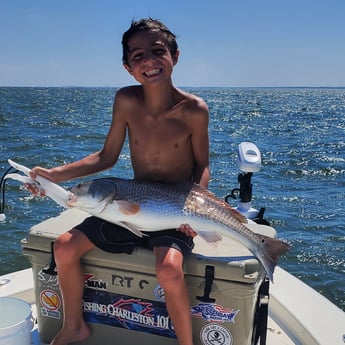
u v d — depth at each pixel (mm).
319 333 2600
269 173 12859
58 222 2664
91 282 2445
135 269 2344
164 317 2363
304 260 6676
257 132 23969
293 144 19016
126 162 13031
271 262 2283
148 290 2357
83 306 2488
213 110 46500
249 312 2258
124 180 2438
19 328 2258
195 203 2385
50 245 2457
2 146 16172
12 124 24484
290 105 65688
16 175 2498
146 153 2668
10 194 9234
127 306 2416
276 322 2928
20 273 3322
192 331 2332
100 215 2410
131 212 2357
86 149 16078
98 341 2508
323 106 64938
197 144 2674
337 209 9125
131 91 2744
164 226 2385
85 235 2361
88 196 2379
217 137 21109
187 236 2402
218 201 2438
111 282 2412
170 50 2568
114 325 2465
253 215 3232
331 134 23578
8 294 2984
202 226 2363
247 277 2168
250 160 3189
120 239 2420
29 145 16547
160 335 2393
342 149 17469
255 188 10898
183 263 2262
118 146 2881
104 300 2447
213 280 2223
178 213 2365
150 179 2701
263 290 2520
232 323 2266
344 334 2604
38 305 2605
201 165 2715
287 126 28422
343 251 6957
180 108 2604
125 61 2639
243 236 2297
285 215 8703
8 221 7863
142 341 2436
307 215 8703
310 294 3084
